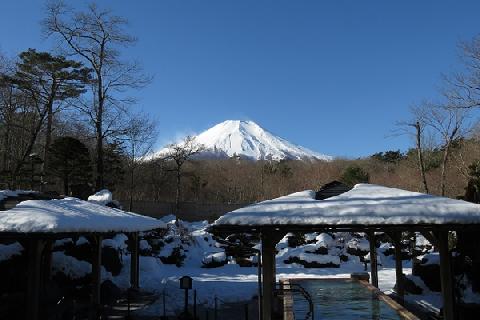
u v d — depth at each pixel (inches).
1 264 590.9
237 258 1075.3
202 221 1630.2
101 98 1298.0
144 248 978.1
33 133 1307.8
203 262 1016.9
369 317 459.5
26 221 435.8
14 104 1478.8
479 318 480.7
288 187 2155.5
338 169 2340.1
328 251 1104.8
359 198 462.9
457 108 1312.7
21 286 589.9
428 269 665.6
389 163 2399.1
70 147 1114.1
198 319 549.6
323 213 411.2
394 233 618.5
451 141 1392.7
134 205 1590.8
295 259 1056.8
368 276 693.9
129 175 1786.4
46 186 1322.6
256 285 773.3
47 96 1321.4
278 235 422.3
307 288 637.3
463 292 530.0
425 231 425.7
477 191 652.7
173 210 1651.1
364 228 426.6
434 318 499.8
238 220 408.5
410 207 415.2
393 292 674.8
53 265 685.3
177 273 915.4
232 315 596.7
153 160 1849.2
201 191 2095.2
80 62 1284.4
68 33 1283.2
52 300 575.5
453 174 1585.9
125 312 597.9
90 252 738.2
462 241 568.4
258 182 2249.0
